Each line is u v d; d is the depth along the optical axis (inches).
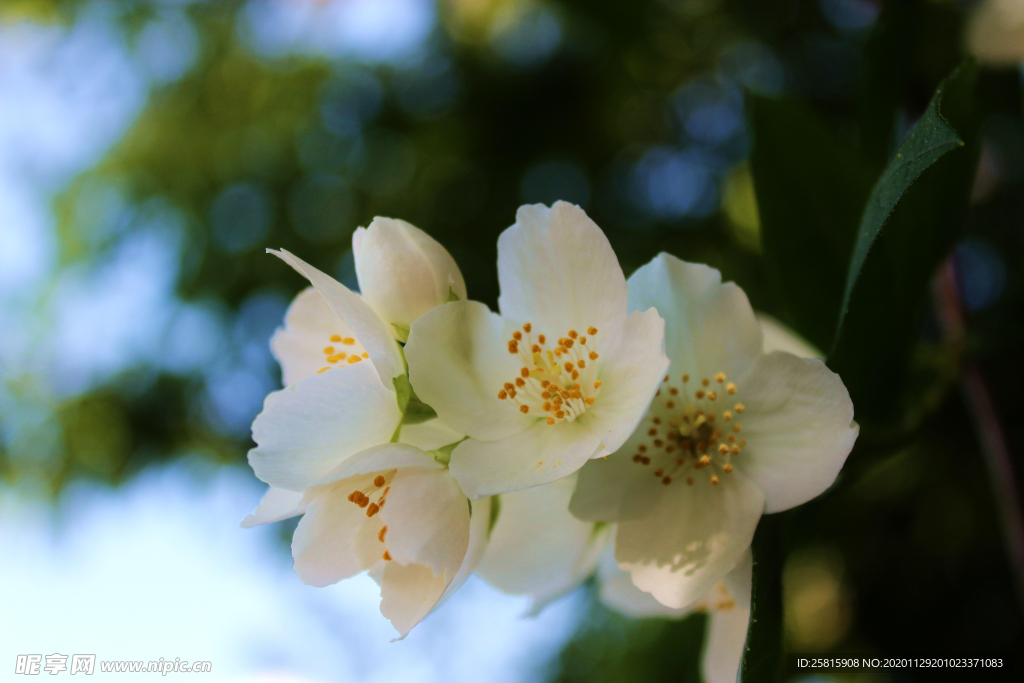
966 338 12.9
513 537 12.0
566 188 21.8
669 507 11.5
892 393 12.1
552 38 22.2
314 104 23.9
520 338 11.7
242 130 24.3
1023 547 12.5
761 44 20.1
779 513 11.7
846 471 12.2
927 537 17.2
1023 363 13.3
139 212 23.9
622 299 11.5
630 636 19.9
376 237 11.7
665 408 11.6
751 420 11.5
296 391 11.4
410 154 23.0
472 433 11.5
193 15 25.1
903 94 13.3
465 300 11.7
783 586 11.4
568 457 11.4
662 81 21.2
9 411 24.2
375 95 23.5
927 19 13.4
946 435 14.9
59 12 25.0
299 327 12.3
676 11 19.8
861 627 17.5
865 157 13.1
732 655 12.1
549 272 11.6
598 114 22.0
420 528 11.3
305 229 23.1
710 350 11.6
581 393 11.6
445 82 23.1
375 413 11.5
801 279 12.7
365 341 11.4
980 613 16.7
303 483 11.4
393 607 11.4
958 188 12.0
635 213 21.2
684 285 11.6
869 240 11.2
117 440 23.5
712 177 21.4
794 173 12.7
